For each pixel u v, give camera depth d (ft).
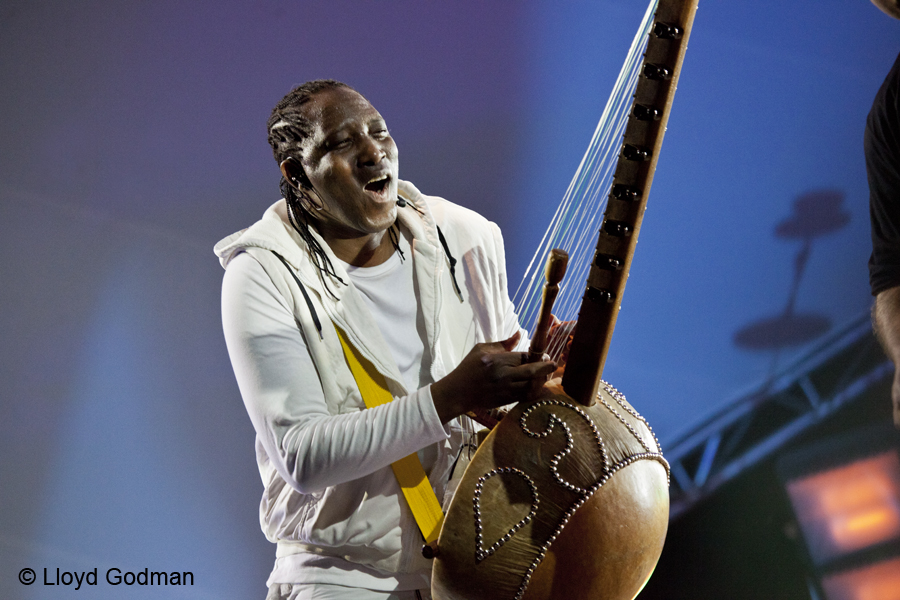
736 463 35.86
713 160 36.37
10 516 43.09
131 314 43.42
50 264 44.01
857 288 33.78
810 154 34.65
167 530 42.39
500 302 20.43
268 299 17.46
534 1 39.83
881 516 32.89
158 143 43.70
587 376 14.90
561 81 39.55
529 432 14.90
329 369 17.89
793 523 34.55
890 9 32.81
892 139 32.32
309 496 18.06
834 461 33.91
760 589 34.94
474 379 15.21
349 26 42.09
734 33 35.78
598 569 14.51
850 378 33.78
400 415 15.61
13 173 44.62
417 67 41.29
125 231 43.78
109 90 44.11
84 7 44.45
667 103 13.23
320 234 18.81
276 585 18.53
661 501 15.12
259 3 42.96
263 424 16.78
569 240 23.08
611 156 17.76
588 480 14.56
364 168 17.43
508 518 14.66
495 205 40.22
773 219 35.45
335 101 17.72
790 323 35.06
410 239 19.45
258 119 42.96
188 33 43.55
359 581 17.58
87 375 43.42
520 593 14.58
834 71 34.12
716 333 36.40
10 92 44.78
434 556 15.15
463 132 40.68
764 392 35.45
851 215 33.91
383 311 18.85
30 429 43.47
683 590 36.68
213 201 43.16
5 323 44.04
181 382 42.86
